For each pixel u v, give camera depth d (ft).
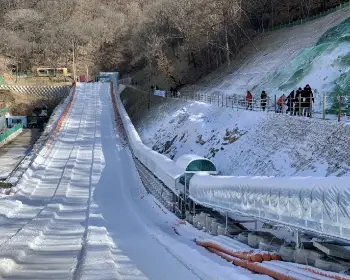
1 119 220.43
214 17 257.55
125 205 85.05
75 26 377.30
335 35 143.84
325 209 34.58
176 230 63.67
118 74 324.19
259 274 37.24
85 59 366.84
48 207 81.66
